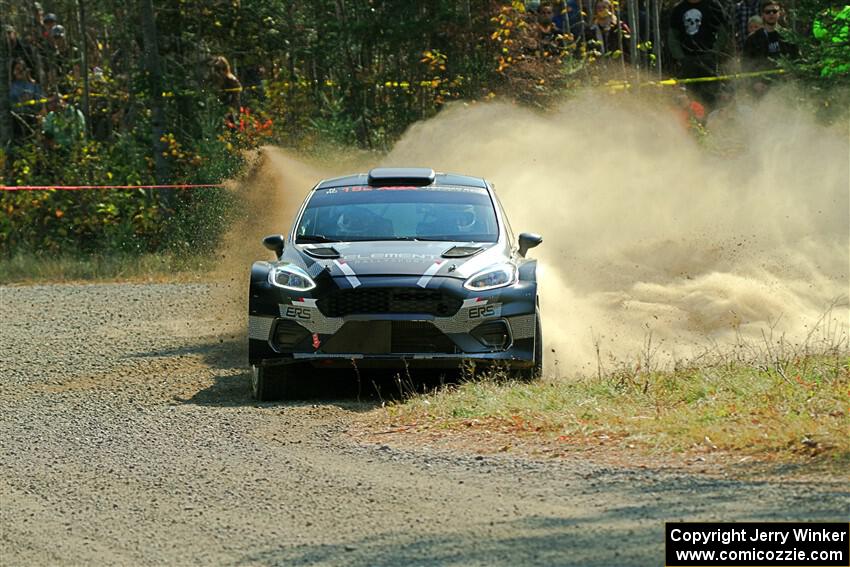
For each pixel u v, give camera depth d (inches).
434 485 1015.0
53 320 2305.6
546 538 832.9
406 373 1599.4
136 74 3474.4
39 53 3784.5
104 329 2172.7
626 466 1047.0
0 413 1432.1
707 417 1194.0
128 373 1717.5
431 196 1707.7
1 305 2556.6
